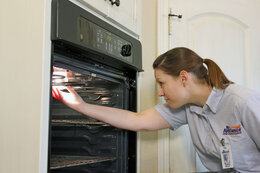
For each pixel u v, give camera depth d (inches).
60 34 35.9
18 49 37.0
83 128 48.4
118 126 53.0
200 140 53.6
